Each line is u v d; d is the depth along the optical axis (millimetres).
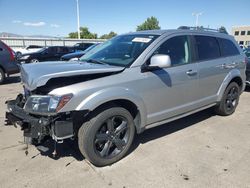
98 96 2922
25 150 3623
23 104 3191
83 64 3504
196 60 4207
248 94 7508
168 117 3910
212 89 4652
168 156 3514
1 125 4586
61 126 2811
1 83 9156
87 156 3090
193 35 4281
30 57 15484
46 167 3193
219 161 3391
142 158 3453
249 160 3422
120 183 2893
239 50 5375
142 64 3412
